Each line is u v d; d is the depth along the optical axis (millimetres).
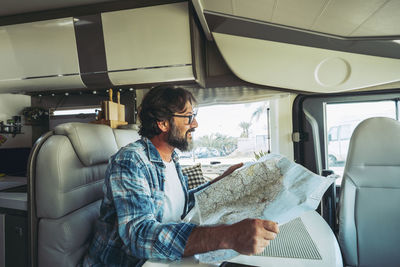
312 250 640
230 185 658
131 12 1604
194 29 1629
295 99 2033
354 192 1119
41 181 928
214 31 1530
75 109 2428
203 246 515
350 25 1143
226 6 1219
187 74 1711
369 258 1084
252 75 1761
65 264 889
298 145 2029
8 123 2410
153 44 1662
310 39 1385
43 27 1744
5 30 1783
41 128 2568
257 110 2221
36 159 953
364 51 1390
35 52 1827
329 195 1163
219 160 2332
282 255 615
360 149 1119
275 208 530
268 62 1649
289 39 1437
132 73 1758
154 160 771
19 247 1042
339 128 1938
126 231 585
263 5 1123
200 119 2330
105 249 774
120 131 1514
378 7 943
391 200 1067
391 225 1065
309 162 1973
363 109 1878
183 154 2398
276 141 2150
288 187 565
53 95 2455
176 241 534
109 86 1931
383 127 1099
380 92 1779
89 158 1024
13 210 1075
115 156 738
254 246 462
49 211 915
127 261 770
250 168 669
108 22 1654
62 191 925
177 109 779
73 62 1808
